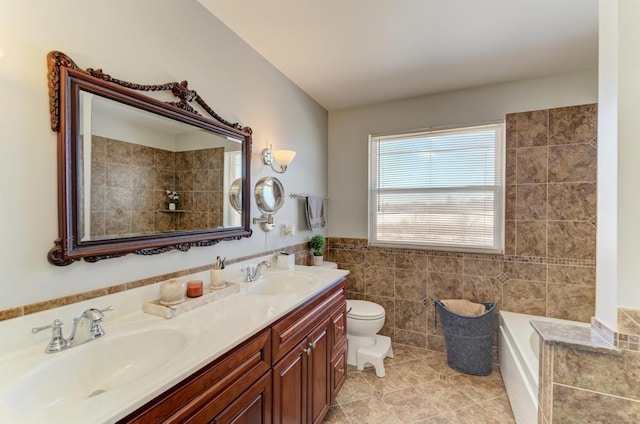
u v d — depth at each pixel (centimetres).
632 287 95
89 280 110
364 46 198
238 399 107
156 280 136
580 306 223
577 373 103
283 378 134
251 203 200
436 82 251
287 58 214
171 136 143
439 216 278
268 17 169
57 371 90
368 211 304
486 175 260
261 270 207
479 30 179
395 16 167
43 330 96
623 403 98
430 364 249
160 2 138
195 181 156
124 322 118
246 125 195
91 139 110
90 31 111
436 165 279
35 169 96
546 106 236
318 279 191
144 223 131
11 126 91
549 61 215
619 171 97
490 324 233
